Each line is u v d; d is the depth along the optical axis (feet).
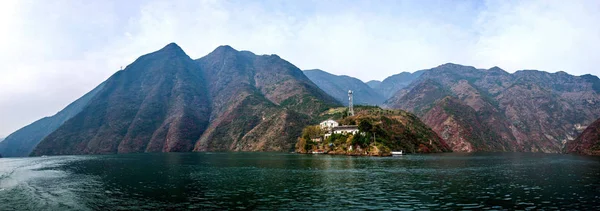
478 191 223.10
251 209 176.45
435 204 183.42
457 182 266.57
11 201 208.03
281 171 363.15
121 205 190.60
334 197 206.08
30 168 485.56
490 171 352.69
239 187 250.57
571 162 499.10
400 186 246.88
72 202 201.26
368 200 195.72
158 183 280.31
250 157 653.30
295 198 204.54
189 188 249.14
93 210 179.11
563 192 217.15
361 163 453.99
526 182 265.13
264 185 259.19
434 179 285.02
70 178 332.39
